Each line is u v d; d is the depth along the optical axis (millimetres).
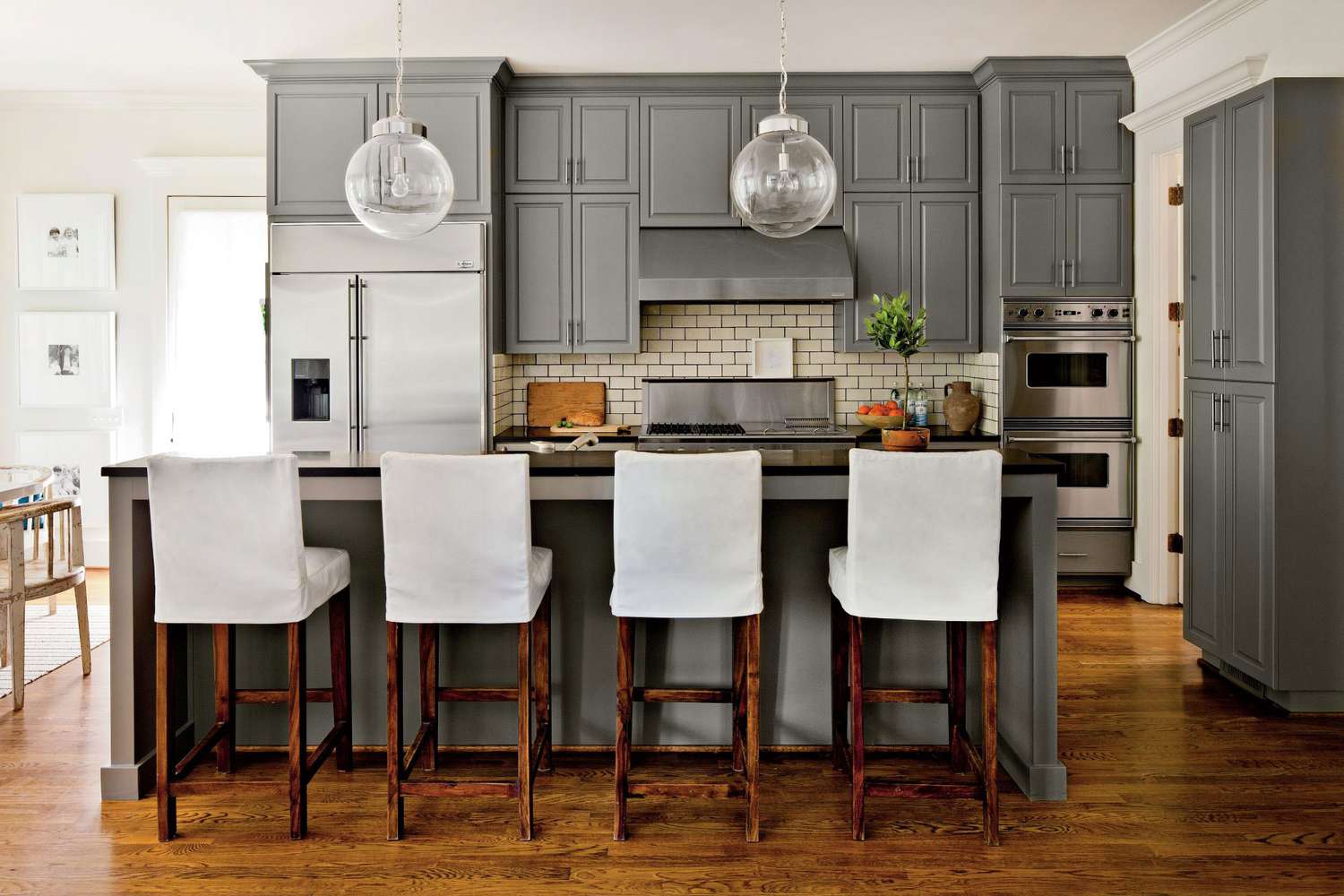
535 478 2973
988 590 2680
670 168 5387
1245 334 3695
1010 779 3133
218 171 6086
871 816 2869
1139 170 5227
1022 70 5207
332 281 5109
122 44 4922
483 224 5117
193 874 2545
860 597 2695
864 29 4668
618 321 5434
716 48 4945
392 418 5129
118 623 2992
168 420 6184
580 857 2633
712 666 3250
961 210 5457
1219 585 3924
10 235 6156
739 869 2570
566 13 4426
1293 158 3496
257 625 3248
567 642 3262
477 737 3283
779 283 5227
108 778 2984
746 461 2670
